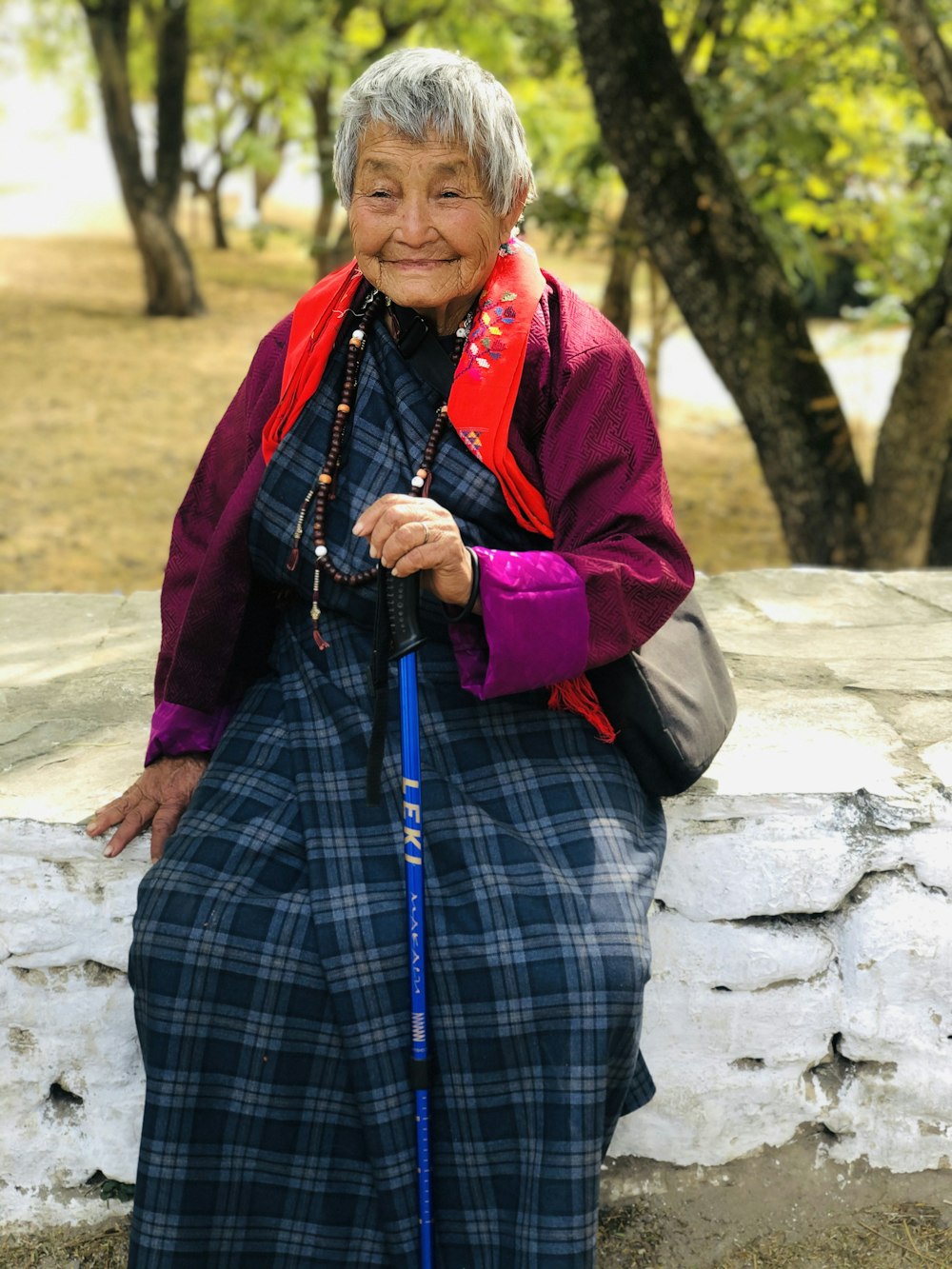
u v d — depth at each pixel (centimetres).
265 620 227
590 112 1097
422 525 181
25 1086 237
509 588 188
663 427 1234
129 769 243
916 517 617
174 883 198
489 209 199
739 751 247
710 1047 241
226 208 2905
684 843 232
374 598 203
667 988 238
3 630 316
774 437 610
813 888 235
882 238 887
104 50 1526
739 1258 235
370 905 195
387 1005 194
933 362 580
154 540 855
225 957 194
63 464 1011
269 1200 200
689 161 569
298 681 214
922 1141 246
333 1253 200
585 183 866
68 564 805
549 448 204
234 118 2256
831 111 860
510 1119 194
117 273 1945
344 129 198
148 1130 196
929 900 238
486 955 191
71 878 226
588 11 557
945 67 519
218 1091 196
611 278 956
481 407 200
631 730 212
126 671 290
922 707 269
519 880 194
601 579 193
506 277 207
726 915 235
